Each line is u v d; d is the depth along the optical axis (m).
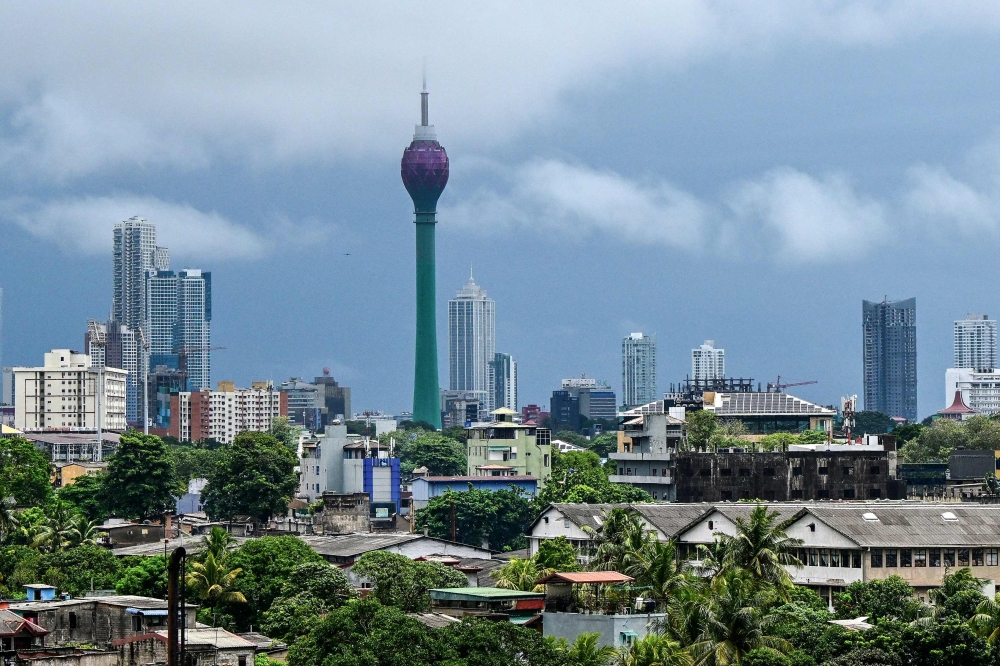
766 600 192.00
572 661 174.50
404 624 176.62
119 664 184.62
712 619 177.88
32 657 183.25
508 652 173.25
